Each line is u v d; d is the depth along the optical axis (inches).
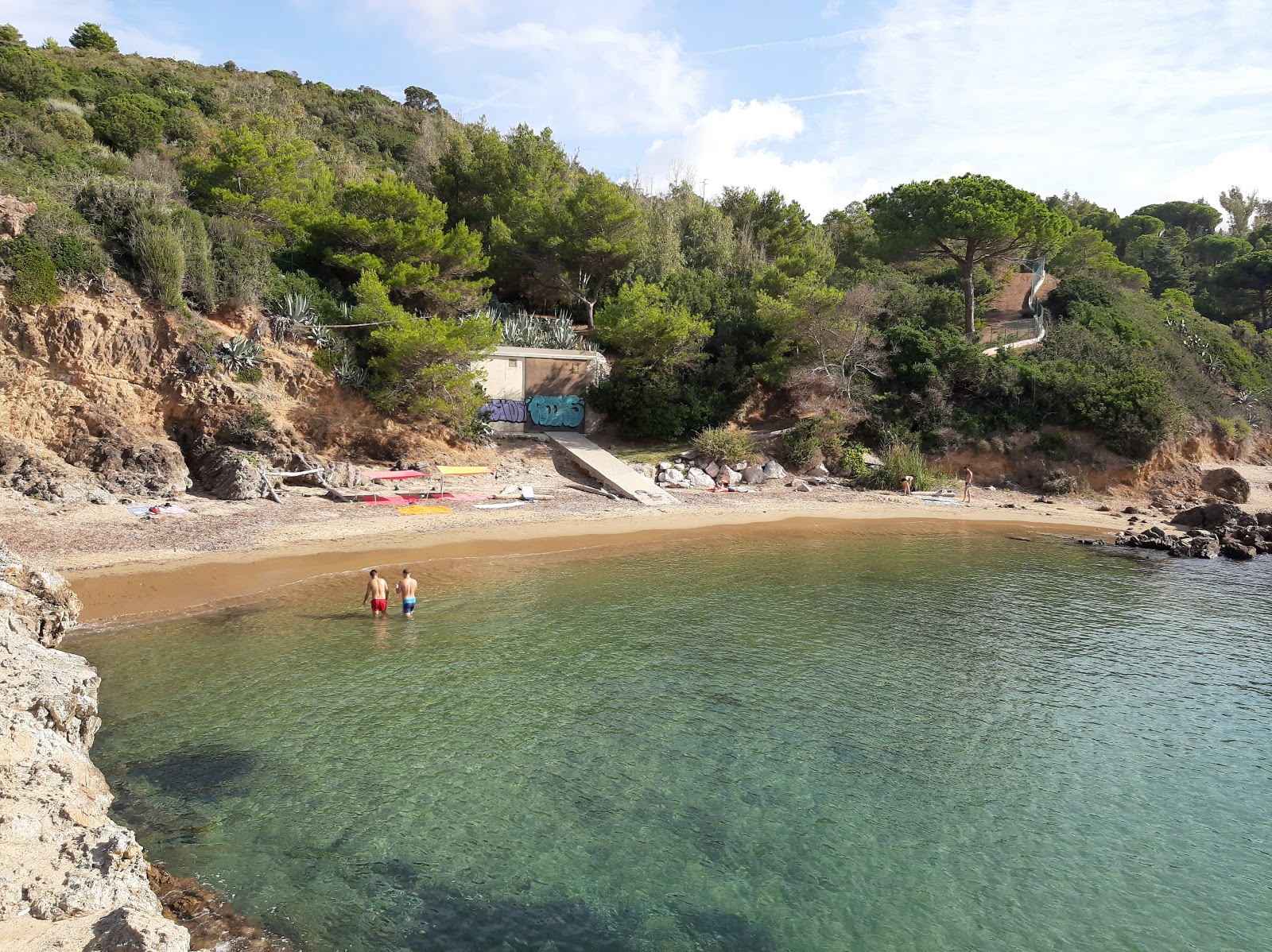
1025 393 1852.9
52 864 317.7
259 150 1780.3
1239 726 616.4
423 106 4284.0
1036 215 1985.7
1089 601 964.0
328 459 1438.2
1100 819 483.2
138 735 546.3
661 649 753.6
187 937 284.4
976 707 639.8
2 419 1175.6
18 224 1221.7
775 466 1726.1
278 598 872.3
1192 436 1824.6
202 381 1325.0
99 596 834.8
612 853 435.5
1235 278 3240.7
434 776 509.4
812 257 2513.5
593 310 2167.8
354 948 356.2
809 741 573.6
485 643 754.8
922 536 1332.4
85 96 2336.4
